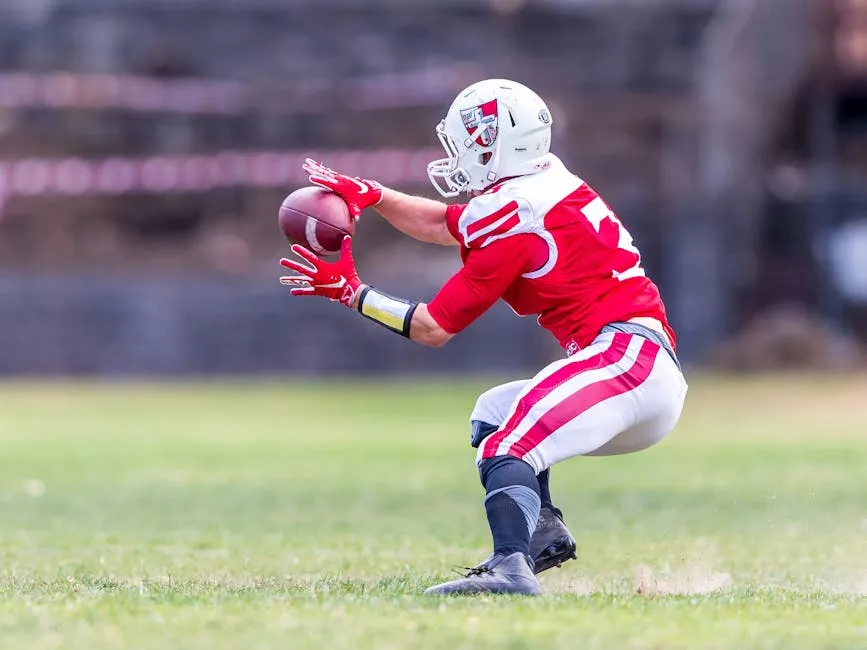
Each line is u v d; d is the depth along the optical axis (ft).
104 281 311.27
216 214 377.71
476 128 55.83
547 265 54.80
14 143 380.17
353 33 385.70
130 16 391.86
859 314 320.09
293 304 310.24
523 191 54.90
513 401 57.06
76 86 383.24
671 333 56.95
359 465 141.90
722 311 305.12
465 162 56.54
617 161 358.43
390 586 56.24
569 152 357.00
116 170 376.89
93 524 92.89
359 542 80.79
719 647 40.09
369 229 361.92
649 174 356.38
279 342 309.83
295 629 42.37
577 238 54.80
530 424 53.36
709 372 289.53
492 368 306.55
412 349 307.78
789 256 323.37
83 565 68.59
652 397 54.19
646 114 362.74
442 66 379.76
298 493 115.24
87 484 124.26
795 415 207.92
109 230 375.25
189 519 96.17
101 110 382.22
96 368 309.42
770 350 291.17
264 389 274.77
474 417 57.88
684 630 42.96
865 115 347.36
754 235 316.81
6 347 309.42
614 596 52.65
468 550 76.28
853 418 202.69
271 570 66.08
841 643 41.11
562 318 55.47
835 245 320.09
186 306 310.04
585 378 53.67
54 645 39.68
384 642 40.14
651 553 74.95
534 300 55.83
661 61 367.45
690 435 177.78
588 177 357.20
